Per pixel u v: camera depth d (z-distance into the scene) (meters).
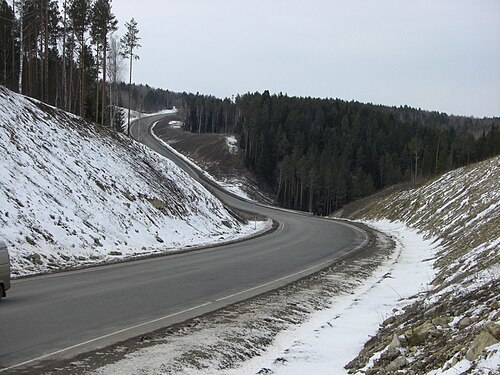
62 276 14.24
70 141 28.34
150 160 35.94
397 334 7.07
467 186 32.38
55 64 56.09
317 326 9.09
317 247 25.34
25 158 22.22
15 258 15.52
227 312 9.91
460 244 18.27
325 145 108.62
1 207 17.48
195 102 158.38
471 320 6.29
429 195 40.66
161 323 8.71
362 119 122.00
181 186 35.75
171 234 26.83
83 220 21.33
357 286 13.88
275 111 118.19
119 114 67.50
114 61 61.22
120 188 27.36
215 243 26.83
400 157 105.06
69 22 48.00
